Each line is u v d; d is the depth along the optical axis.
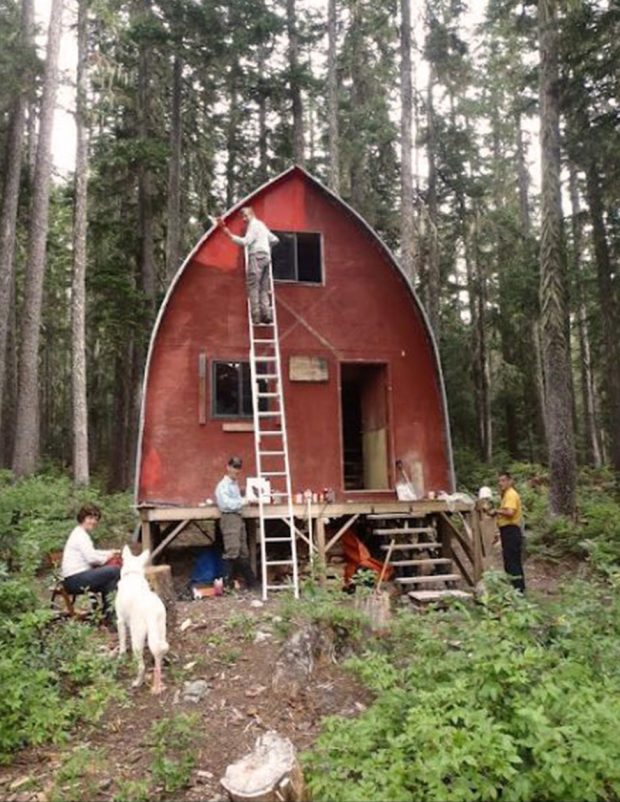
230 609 9.23
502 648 5.54
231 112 30.38
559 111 17.14
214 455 12.06
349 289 13.13
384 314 13.23
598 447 31.52
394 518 11.77
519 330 29.72
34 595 8.02
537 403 30.33
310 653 6.88
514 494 10.07
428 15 23.30
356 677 6.82
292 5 26.03
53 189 30.05
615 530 13.66
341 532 11.18
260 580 11.33
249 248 12.15
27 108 24.12
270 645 7.62
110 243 26.17
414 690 5.88
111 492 26.28
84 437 18.64
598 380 32.28
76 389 18.72
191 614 8.93
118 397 27.02
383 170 30.25
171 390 12.05
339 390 12.79
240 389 12.36
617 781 4.78
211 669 7.13
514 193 34.44
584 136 17.42
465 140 27.86
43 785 5.19
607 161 17.50
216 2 23.06
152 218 26.42
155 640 6.63
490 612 6.63
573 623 7.12
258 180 30.31
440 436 13.13
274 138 30.00
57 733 5.75
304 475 12.35
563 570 12.98
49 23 19.09
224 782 4.78
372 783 4.71
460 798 4.50
